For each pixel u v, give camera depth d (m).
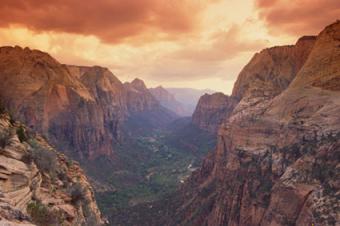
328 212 43.12
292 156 61.22
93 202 37.06
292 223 49.19
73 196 30.73
